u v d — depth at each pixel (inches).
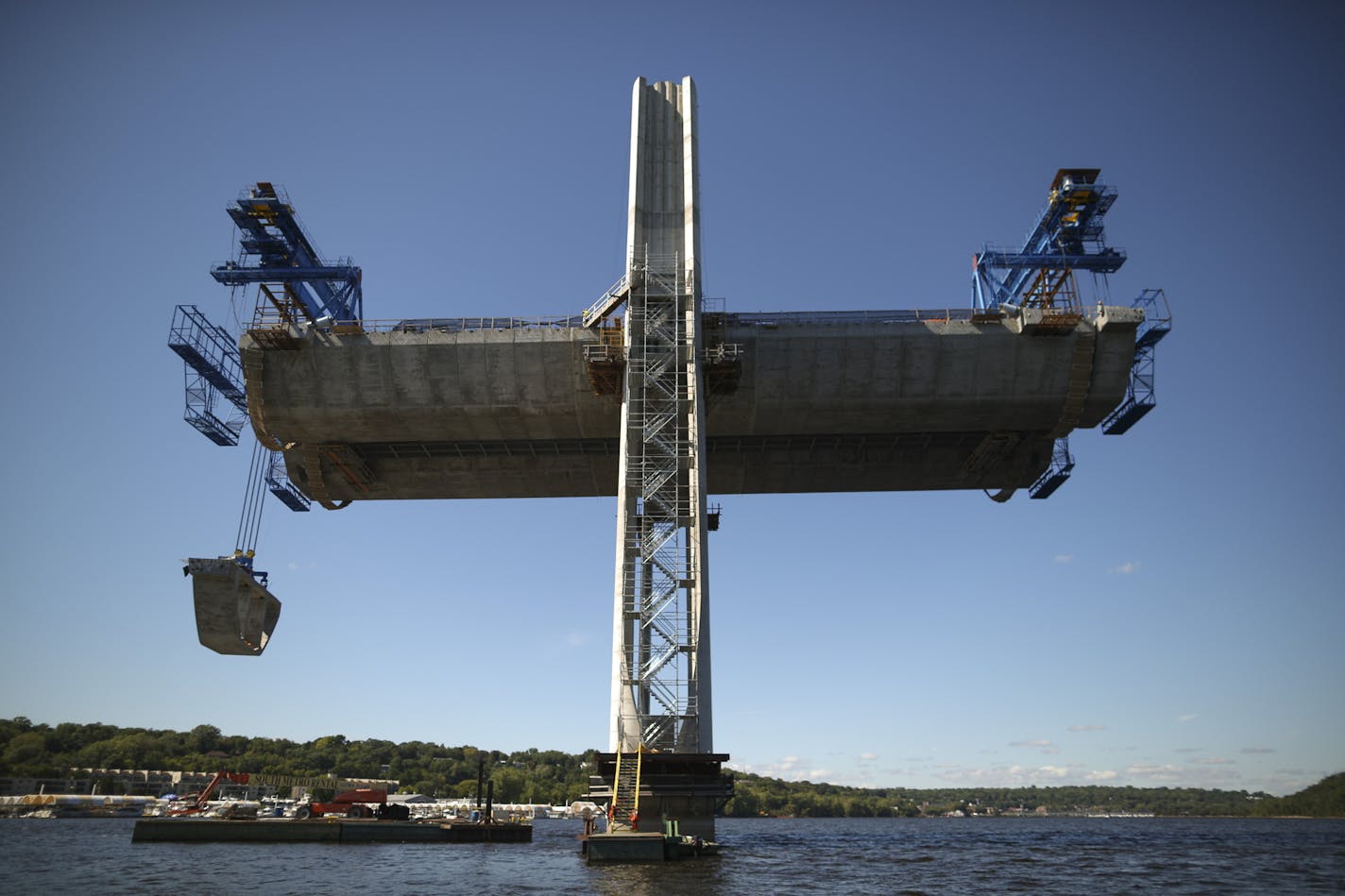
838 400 2172.7
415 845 1891.0
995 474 2471.7
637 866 1380.4
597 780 1565.0
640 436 1862.7
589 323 2042.3
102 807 4576.8
